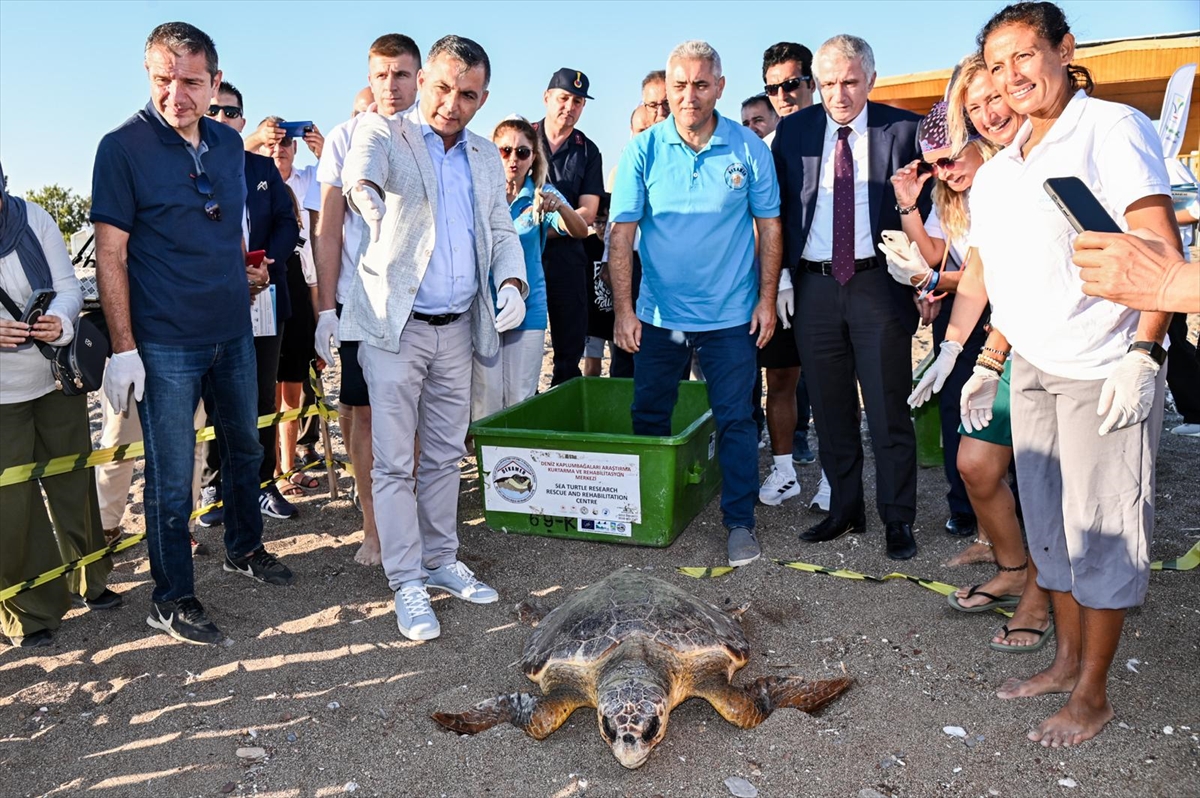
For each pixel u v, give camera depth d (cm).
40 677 343
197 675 340
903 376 415
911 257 374
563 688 293
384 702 317
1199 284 190
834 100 394
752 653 341
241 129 505
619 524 448
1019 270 266
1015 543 348
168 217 346
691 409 556
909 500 424
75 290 362
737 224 426
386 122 352
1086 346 253
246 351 393
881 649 337
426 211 357
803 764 270
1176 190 547
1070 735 271
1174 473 514
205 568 439
